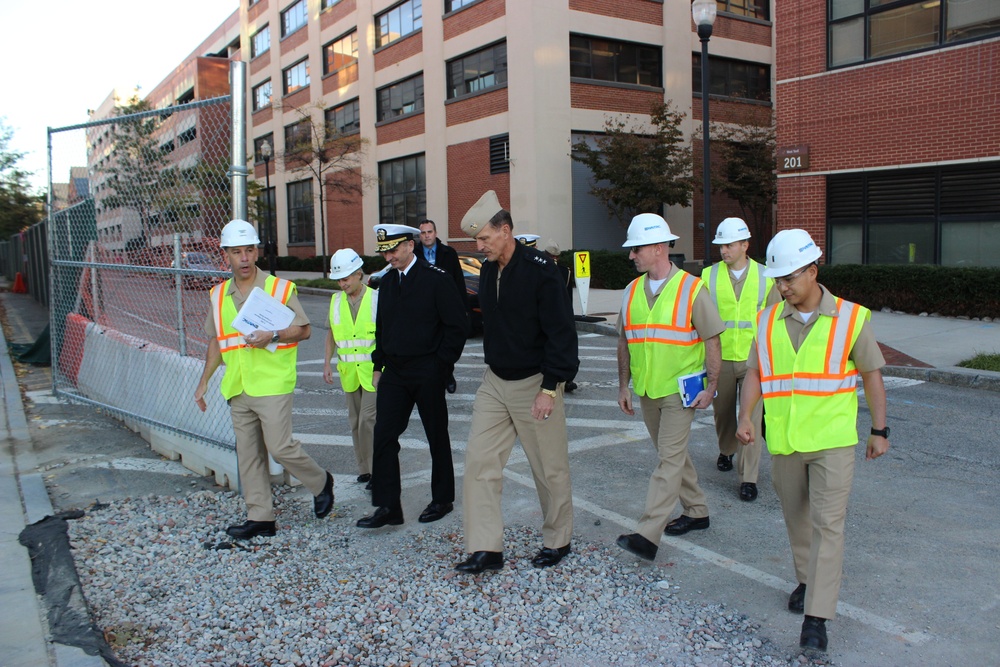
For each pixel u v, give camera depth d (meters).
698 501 4.97
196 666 3.48
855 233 16.33
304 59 36.72
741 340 5.87
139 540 4.88
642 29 24.20
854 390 3.61
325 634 3.72
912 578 4.28
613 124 23.56
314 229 37.12
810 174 16.83
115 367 8.16
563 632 3.72
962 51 14.25
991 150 14.02
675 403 4.52
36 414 8.56
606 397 9.12
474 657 3.52
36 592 4.17
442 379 5.02
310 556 4.66
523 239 9.91
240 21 43.91
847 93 16.03
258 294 4.68
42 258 19.70
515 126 22.95
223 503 5.53
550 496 4.43
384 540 4.90
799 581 3.90
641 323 4.66
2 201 25.22
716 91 26.56
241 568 4.49
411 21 28.20
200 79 44.28
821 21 16.27
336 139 30.14
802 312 3.64
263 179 41.50
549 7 22.30
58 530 5.02
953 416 7.96
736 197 24.64
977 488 5.73
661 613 3.90
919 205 15.26
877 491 5.71
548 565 4.44
